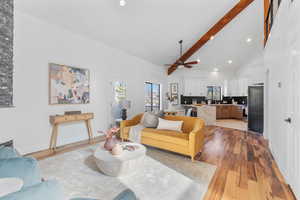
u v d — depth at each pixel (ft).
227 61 24.07
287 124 6.55
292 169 5.94
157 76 24.11
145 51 18.39
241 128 17.85
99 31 12.80
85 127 13.26
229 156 9.51
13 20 8.50
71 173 7.18
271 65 10.16
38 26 10.08
